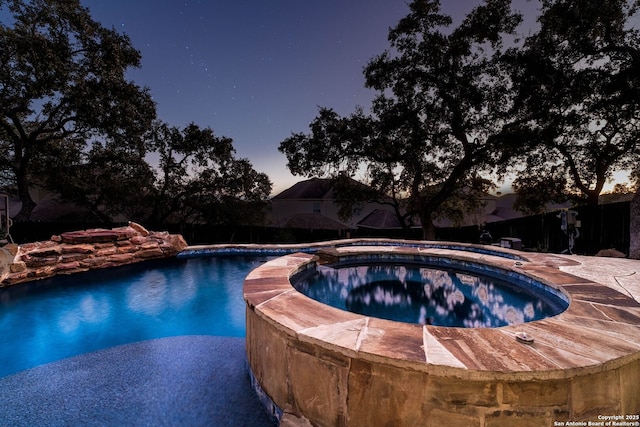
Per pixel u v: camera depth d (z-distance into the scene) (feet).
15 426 9.47
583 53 42.73
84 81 50.93
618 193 69.26
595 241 38.70
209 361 13.50
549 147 47.75
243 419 9.43
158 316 19.99
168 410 10.05
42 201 72.90
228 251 34.06
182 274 28.04
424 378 6.37
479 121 46.78
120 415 9.89
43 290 23.13
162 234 33.35
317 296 16.33
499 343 7.15
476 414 6.16
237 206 71.26
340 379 7.20
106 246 28.71
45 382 12.00
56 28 50.85
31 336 16.88
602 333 7.77
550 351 6.76
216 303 22.30
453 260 19.51
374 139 49.80
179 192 70.13
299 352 8.02
